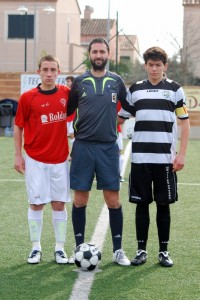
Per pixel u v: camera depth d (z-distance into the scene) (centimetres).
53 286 504
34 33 3331
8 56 3569
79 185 564
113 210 577
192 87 2400
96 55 551
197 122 2409
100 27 4975
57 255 578
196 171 1346
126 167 1402
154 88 558
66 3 3762
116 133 570
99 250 584
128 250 630
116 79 566
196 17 3741
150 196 566
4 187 1084
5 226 751
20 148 579
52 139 569
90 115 555
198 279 527
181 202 942
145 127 557
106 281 519
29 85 2353
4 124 2441
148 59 553
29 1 3525
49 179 574
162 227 571
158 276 535
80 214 579
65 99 571
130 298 476
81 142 564
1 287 501
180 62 3559
